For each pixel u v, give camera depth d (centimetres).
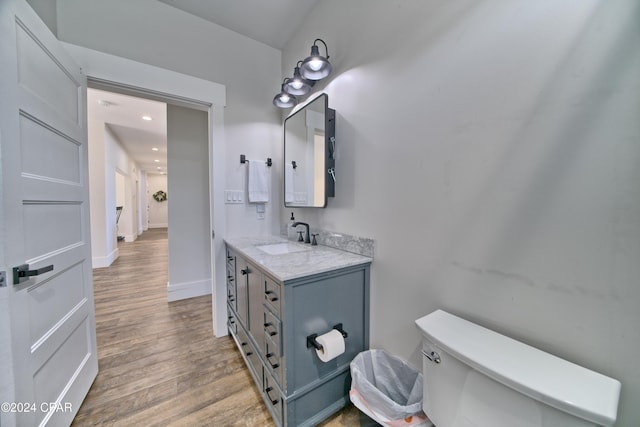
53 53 115
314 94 189
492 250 90
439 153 107
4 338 85
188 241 298
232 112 212
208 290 309
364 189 146
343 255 149
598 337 68
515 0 83
